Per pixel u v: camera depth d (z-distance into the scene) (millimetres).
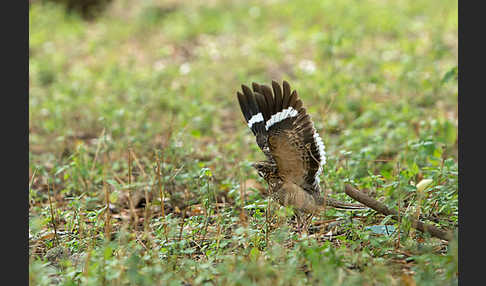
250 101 10023
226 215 10438
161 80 21141
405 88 18172
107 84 21578
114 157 14820
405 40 23484
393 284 7898
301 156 9375
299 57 23188
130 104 18609
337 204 9859
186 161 12914
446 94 17750
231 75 21719
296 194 9688
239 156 13648
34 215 11531
